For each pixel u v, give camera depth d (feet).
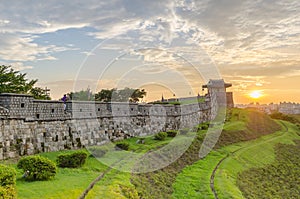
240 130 144.36
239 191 68.59
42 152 63.62
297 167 111.75
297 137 169.37
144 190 53.36
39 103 65.21
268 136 154.61
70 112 73.87
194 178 69.87
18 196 37.32
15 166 50.90
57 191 40.98
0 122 55.11
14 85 95.96
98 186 46.47
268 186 83.76
